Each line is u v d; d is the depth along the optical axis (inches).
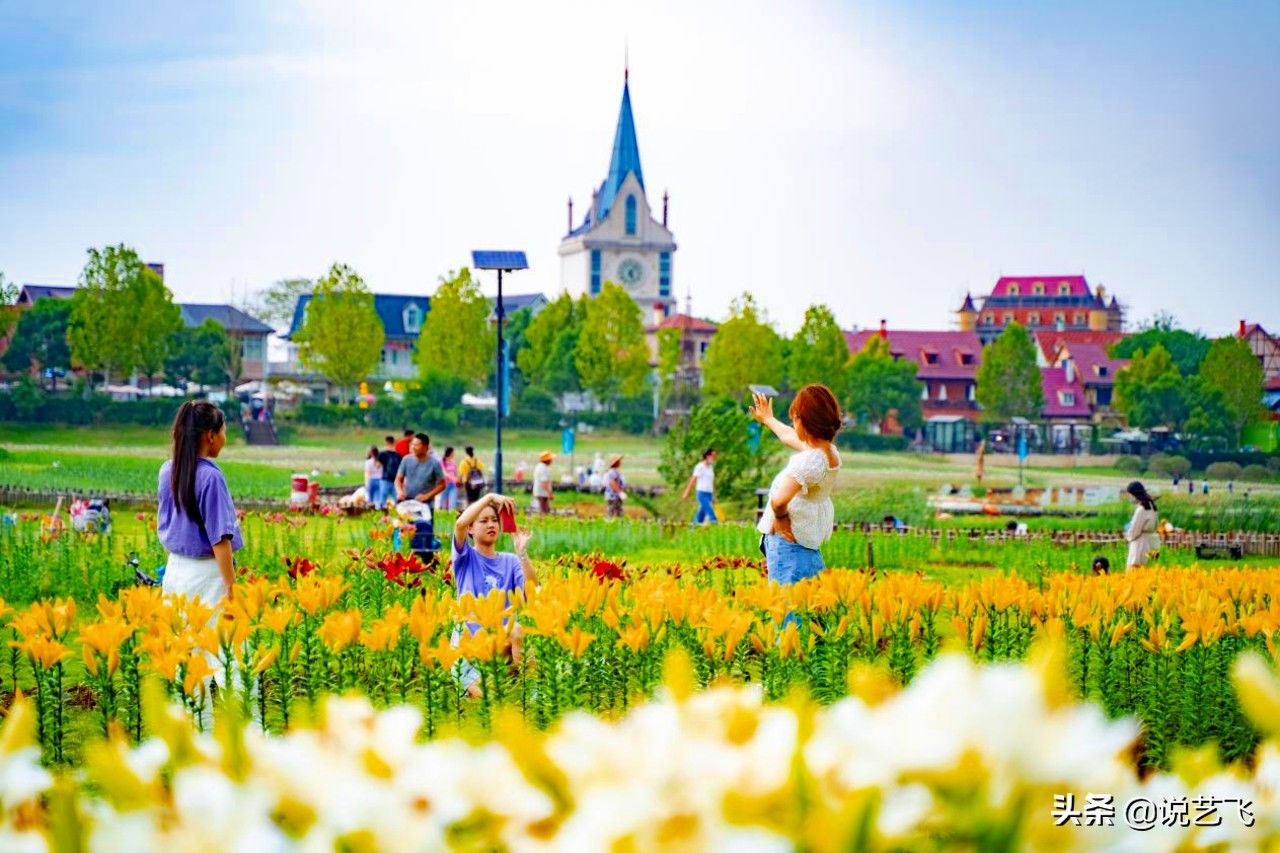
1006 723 58.7
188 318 4402.1
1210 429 3479.3
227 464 1796.3
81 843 66.5
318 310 3560.5
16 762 75.7
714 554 766.5
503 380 1003.3
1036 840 58.6
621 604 291.0
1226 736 252.1
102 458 1875.0
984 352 3939.5
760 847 59.6
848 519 1117.1
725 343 3745.1
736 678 245.9
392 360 5103.3
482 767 73.7
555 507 1312.7
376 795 70.7
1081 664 269.1
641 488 1566.2
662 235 6943.9
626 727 72.6
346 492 1338.6
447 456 1061.1
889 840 58.4
